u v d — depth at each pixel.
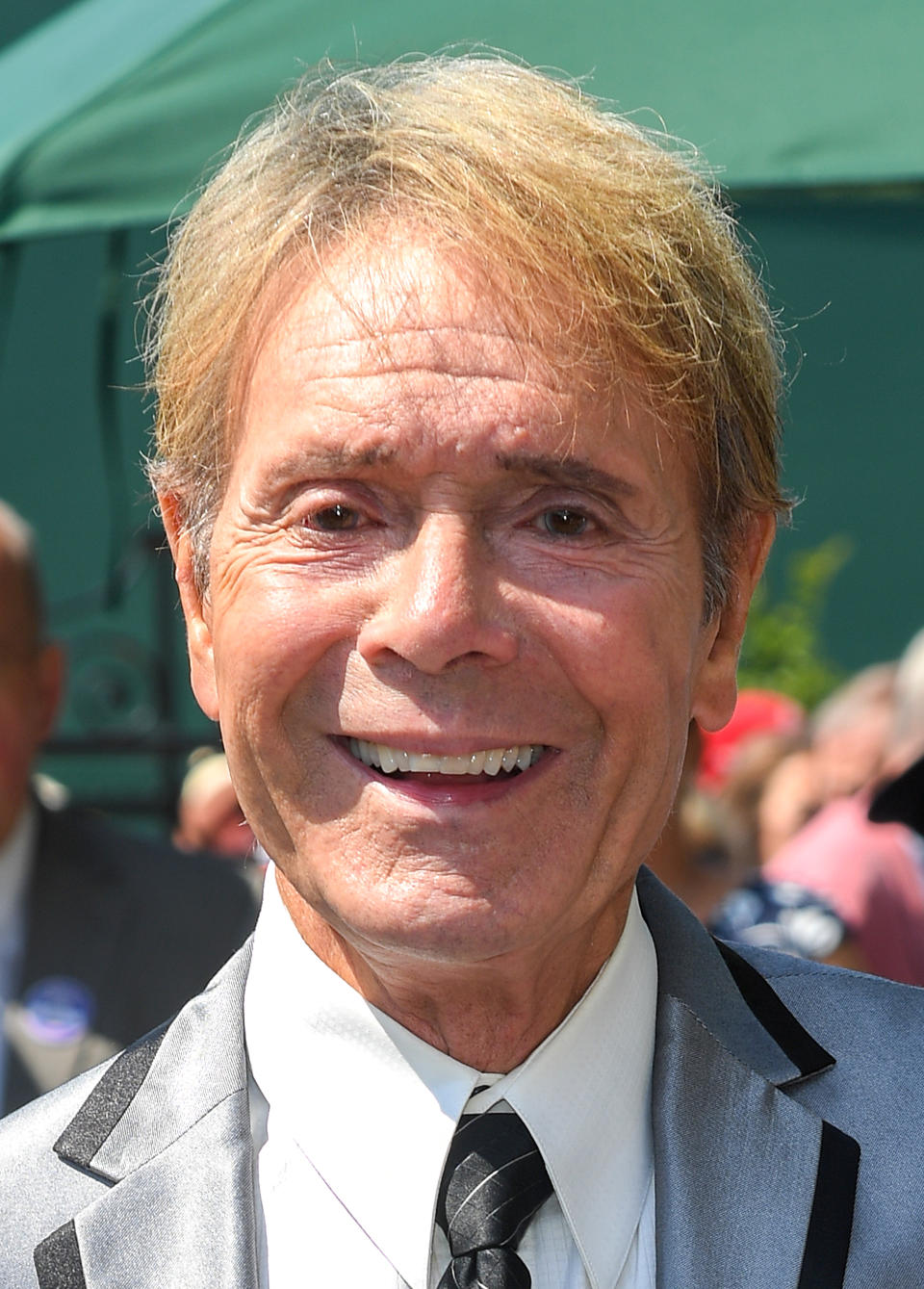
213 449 1.58
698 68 2.74
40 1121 1.61
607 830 1.50
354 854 1.46
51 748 5.07
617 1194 1.54
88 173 2.69
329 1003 1.57
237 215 1.56
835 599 6.95
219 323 1.55
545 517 1.47
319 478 1.46
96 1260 1.47
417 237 1.45
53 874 3.02
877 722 4.58
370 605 1.44
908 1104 1.59
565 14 2.78
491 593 1.44
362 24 2.76
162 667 5.23
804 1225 1.49
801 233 3.86
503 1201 1.47
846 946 3.80
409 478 1.43
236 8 2.76
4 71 3.07
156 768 6.11
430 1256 1.49
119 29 2.92
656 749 1.50
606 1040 1.57
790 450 6.89
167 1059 1.63
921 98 2.71
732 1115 1.57
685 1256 1.48
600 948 1.58
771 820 4.79
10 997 2.92
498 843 1.44
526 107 1.54
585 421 1.44
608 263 1.46
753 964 1.78
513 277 1.43
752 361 1.60
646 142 1.59
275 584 1.47
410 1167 1.51
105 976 2.94
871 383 6.85
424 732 1.43
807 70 2.74
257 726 1.49
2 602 3.07
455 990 1.52
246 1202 1.49
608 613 1.46
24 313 6.22
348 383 1.43
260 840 1.55
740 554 1.65
